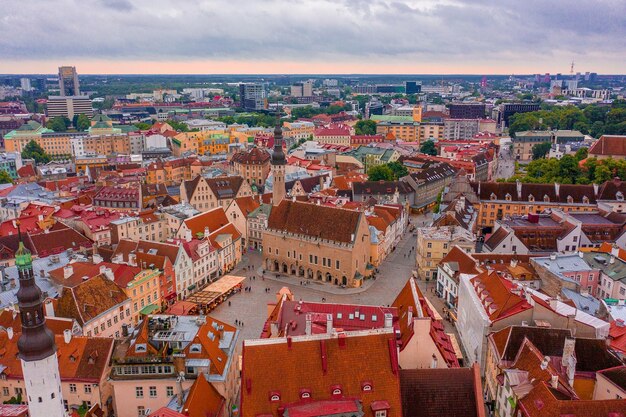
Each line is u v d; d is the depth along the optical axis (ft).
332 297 492.54
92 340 307.37
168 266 459.32
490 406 301.02
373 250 558.56
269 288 515.50
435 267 524.11
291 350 239.30
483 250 534.37
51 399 246.47
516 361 281.54
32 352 236.43
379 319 321.73
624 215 559.38
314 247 529.45
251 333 417.69
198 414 250.98
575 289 387.75
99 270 410.11
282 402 232.32
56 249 519.19
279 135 646.74
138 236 595.88
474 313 353.10
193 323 302.66
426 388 237.86
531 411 236.22
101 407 295.89
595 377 276.82
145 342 285.43
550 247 505.66
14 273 416.67
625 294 394.93
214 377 274.98
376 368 238.89
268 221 565.12
